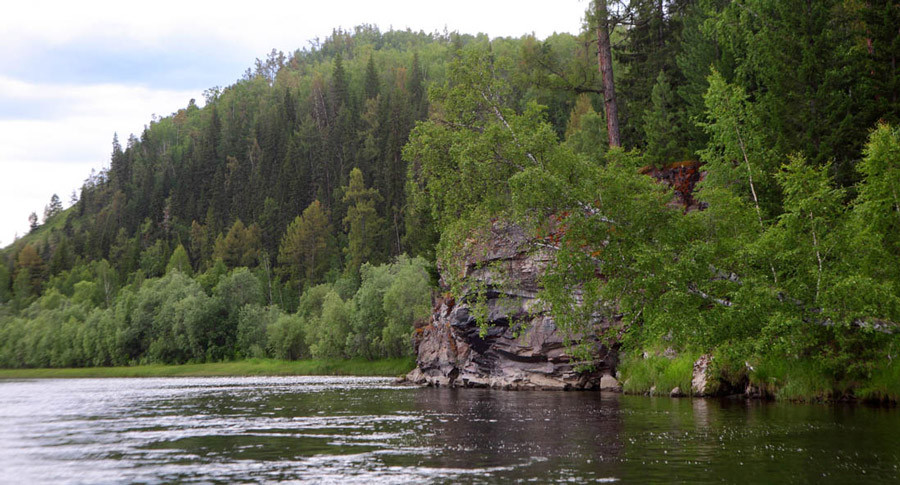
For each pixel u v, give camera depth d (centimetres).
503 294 2922
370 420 2478
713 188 3081
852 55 3158
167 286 13062
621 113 5028
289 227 15738
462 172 2730
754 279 2391
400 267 9462
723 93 3083
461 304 4681
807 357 2717
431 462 1495
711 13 3619
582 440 1803
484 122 2962
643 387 3581
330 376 8506
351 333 9006
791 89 3167
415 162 2914
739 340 2419
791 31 3206
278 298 14712
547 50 3691
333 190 18225
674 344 3077
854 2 3409
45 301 15938
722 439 1741
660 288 2466
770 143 3200
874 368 2477
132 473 1447
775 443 1647
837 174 2998
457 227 2800
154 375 10944
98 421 2717
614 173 2628
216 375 10438
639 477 1272
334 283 13650
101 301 16400
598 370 4144
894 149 2448
